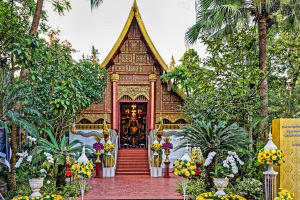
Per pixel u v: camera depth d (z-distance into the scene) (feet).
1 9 33.88
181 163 27.96
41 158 25.91
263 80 29.71
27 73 27.89
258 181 25.57
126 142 63.16
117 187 33.22
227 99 31.78
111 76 58.65
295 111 28.99
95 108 57.93
